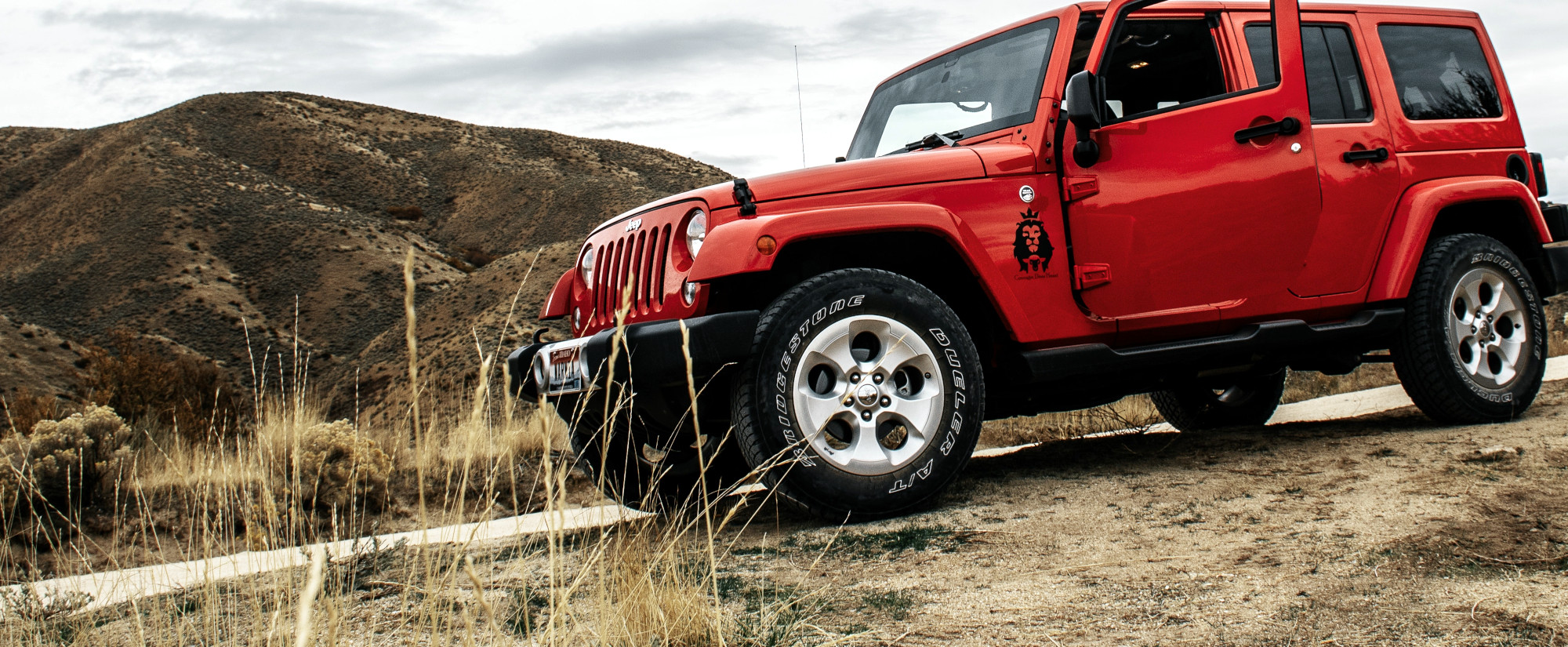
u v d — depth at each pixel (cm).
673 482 451
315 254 7250
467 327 4562
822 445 344
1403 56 500
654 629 222
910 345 359
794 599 256
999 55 448
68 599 311
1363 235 458
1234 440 493
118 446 661
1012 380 395
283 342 6144
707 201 358
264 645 252
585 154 11044
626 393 341
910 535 325
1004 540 310
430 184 10188
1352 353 485
